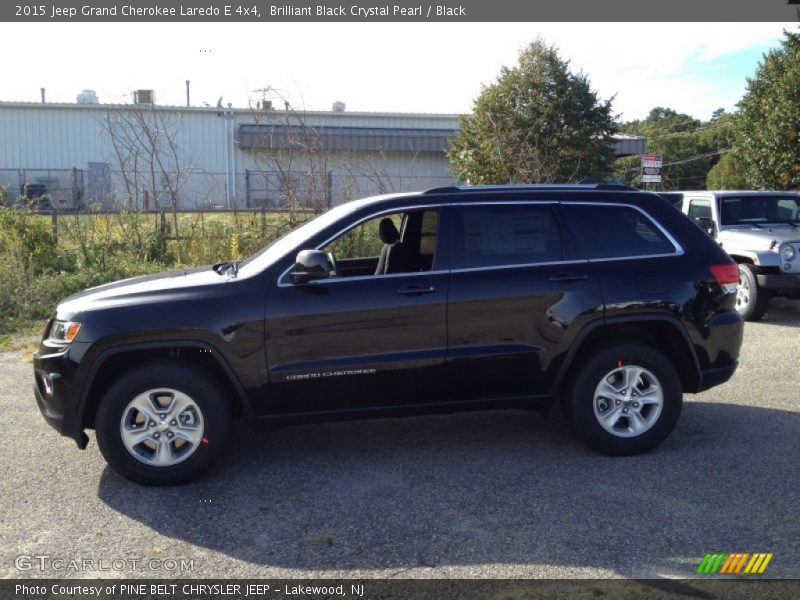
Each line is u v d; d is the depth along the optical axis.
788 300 12.46
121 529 4.19
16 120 34.75
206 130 32.53
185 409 4.76
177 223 14.46
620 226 5.31
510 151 17.31
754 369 7.71
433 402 5.06
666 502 4.45
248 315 4.77
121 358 4.83
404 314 4.90
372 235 6.31
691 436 5.64
